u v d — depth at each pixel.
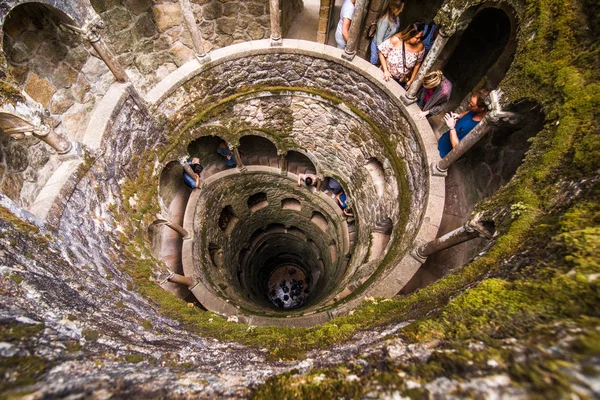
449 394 1.42
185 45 7.66
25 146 4.66
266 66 8.00
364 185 9.36
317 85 8.27
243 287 12.20
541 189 3.08
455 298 2.24
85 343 2.33
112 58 5.70
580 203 2.47
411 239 6.02
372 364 1.93
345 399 1.64
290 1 8.40
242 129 9.24
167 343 3.10
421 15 7.24
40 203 4.27
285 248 15.98
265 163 11.32
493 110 4.36
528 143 4.80
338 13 8.81
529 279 2.07
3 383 1.49
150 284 5.18
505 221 3.24
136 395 1.69
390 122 7.39
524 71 3.87
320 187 11.48
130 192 6.47
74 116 5.70
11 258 2.94
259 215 12.84
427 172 6.14
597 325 1.43
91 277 3.95
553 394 1.20
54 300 2.80
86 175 5.15
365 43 7.71
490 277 2.50
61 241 4.07
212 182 9.91
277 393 1.82
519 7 4.23
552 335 1.51
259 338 3.54
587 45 3.33
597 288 1.65
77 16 4.86
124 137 6.27
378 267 6.76
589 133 2.95
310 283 15.56
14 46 4.59
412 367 1.72
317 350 2.78
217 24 7.68
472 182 6.24
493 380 1.39
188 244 8.62
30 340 1.97
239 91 8.42
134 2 6.37
